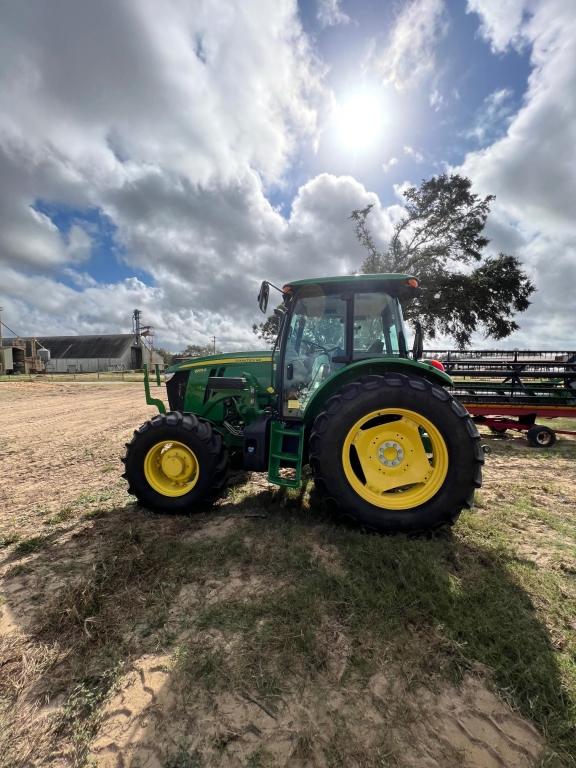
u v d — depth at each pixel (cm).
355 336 322
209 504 314
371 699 137
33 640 172
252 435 306
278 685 143
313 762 118
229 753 121
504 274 1730
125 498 357
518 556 231
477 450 250
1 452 580
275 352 354
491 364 619
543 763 117
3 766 122
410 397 255
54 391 1788
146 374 357
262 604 185
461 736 125
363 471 266
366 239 1941
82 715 137
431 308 1786
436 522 250
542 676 142
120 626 177
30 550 256
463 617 171
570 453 527
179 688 144
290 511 304
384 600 181
